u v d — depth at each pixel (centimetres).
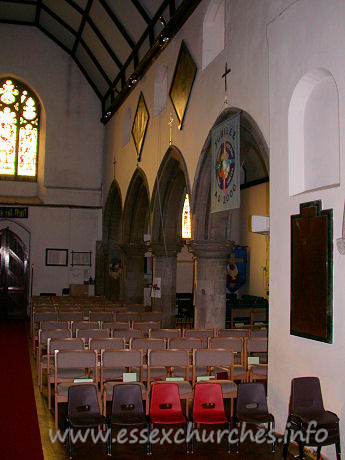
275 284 795
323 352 675
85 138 2402
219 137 1113
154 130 1642
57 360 769
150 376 842
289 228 765
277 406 770
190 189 1316
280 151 802
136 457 629
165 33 1460
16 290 2275
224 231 1289
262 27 954
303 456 611
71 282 2328
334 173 724
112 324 1120
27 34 2352
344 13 662
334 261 662
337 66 671
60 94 2378
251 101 988
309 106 781
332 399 653
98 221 2384
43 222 2314
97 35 1925
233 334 1045
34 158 2403
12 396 909
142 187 1911
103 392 758
